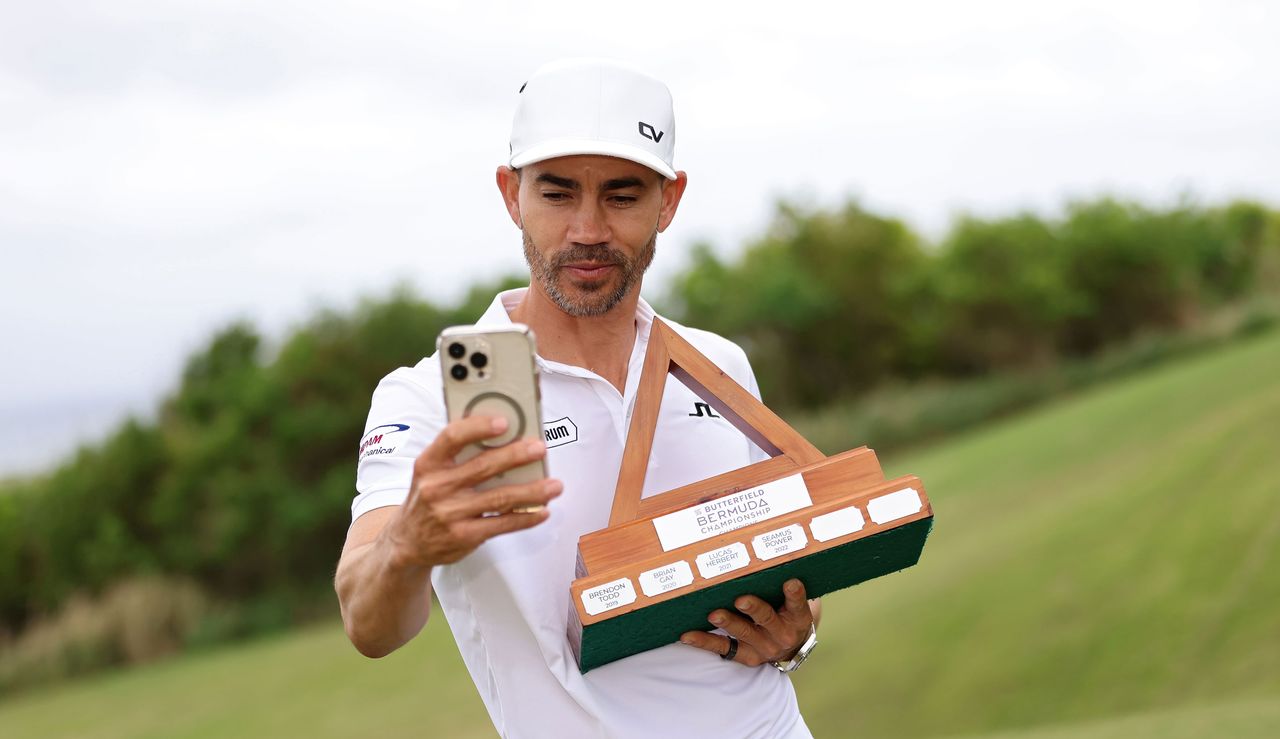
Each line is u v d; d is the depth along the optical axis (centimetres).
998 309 2925
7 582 2048
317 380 2170
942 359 2953
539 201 165
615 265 166
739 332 2822
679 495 163
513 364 125
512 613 167
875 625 1021
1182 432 1480
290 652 1619
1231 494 1083
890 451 2575
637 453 165
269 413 2155
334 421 2147
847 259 2941
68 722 1421
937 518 1456
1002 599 986
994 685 820
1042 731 654
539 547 168
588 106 163
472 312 2273
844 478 157
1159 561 966
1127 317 3067
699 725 175
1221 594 864
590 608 147
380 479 162
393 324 2208
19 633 2028
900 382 2923
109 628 1941
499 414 125
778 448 168
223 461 2120
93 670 1911
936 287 2942
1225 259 3356
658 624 159
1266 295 3225
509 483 125
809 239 2973
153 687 1577
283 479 2128
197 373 2272
